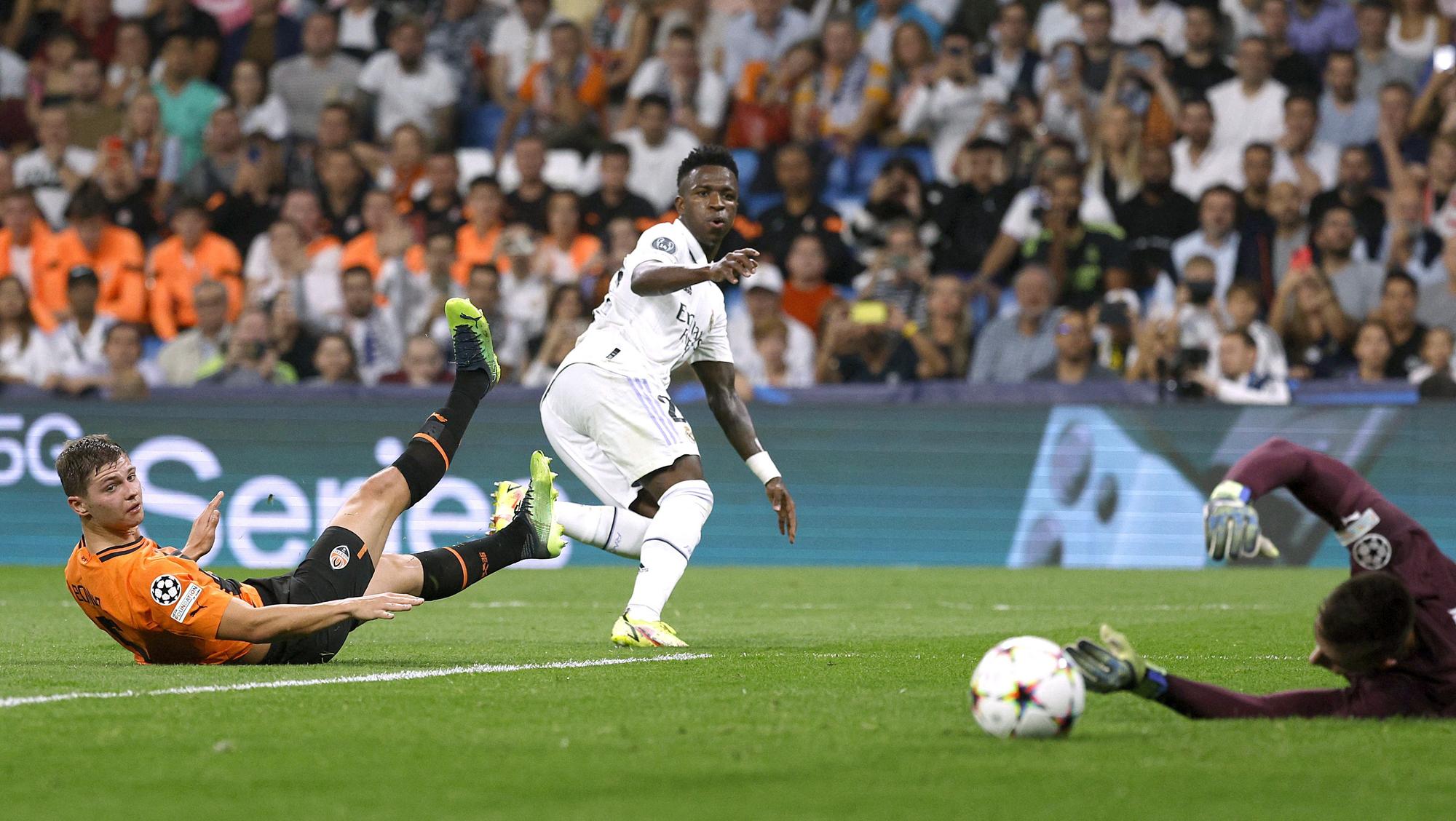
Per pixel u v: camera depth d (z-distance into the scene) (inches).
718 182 904.3
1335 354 1957.4
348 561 740.0
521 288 2055.9
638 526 933.2
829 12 2314.2
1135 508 1863.9
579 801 406.9
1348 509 517.3
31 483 1939.0
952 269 2085.4
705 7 2374.5
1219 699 533.0
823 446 1907.0
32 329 2134.6
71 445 684.1
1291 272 1956.2
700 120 2262.6
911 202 2101.4
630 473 897.5
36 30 2447.1
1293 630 1038.4
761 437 1910.7
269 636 686.5
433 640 933.2
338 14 2406.5
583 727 536.7
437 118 2337.6
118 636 711.7
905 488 1898.4
